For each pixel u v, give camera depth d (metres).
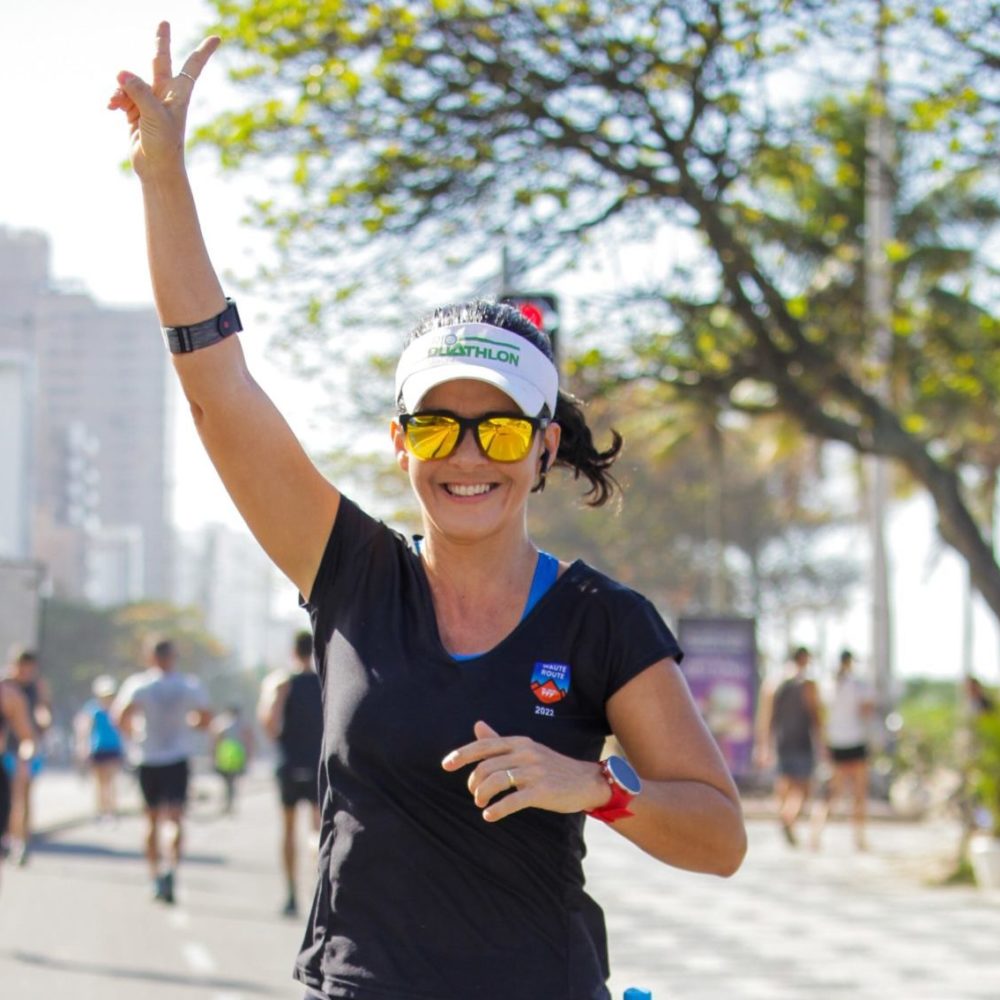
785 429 26.59
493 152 17.28
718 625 34.31
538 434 4.27
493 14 16.73
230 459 4.29
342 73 16.38
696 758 4.09
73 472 198.88
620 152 17.92
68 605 123.12
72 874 22.30
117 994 12.74
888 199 20.81
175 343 4.27
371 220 17.20
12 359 115.88
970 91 15.78
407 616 4.18
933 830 29.06
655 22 16.91
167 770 18.88
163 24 4.36
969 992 12.89
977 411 29.78
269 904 18.86
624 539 78.75
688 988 13.05
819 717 25.48
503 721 4.02
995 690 24.88
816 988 13.08
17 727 16.92
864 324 21.86
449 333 4.23
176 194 4.27
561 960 4.00
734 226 20.23
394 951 3.96
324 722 4.21
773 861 23.59
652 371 19.17
